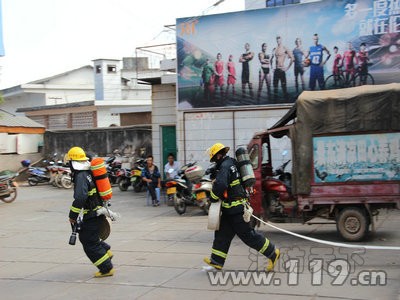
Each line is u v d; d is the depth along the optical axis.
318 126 8.48
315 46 13.66
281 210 9.15
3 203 16.52
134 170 17.98
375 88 8.34
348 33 13.30
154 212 13.40
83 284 6.61
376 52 13.03
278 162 13.80
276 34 14.09
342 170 8.38
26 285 6.77
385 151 8.19
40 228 11.62
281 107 14.14
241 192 6.59
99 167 6.77
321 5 13.57
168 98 17.55
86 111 33.47
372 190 8.24
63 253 8.75
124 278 6.79
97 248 6.80
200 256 7.91
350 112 8.33
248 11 14.36
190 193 12.83
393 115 8.14
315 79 13.72
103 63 38.22
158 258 7.91
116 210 13.94
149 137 22.31
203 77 15.00
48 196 18.12
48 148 25.66
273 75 14.18
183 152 15.32
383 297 5.46
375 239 8.66
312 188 8.52
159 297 5.85
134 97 39.75
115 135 23.50
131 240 9.59
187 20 15.08
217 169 6.79
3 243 10.02
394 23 12.82
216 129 14.95
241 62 14.52
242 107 14.59
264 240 6.59
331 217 8.80
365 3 13.09
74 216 6.61
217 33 14.76
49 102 40.62
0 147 24.11
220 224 6.73
